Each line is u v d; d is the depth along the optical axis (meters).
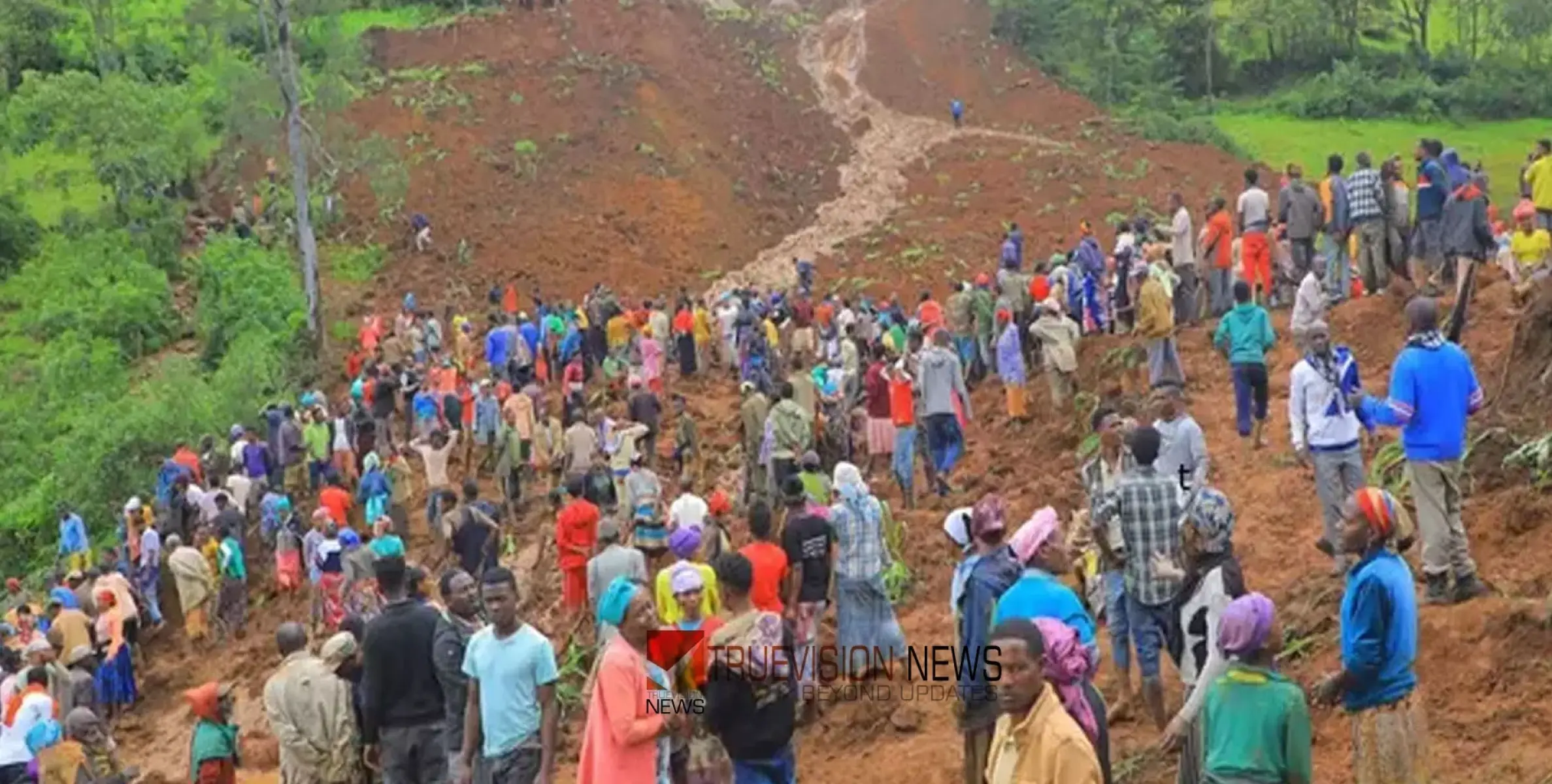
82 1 50.47
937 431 18.83
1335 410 11.66
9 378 35.38
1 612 25.92
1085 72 61.06
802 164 48.78
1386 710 7.32
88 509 28.91
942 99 54.31
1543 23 69.00
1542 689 9.45
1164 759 9.81
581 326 30.28
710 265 41.16
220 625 21.97
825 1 60.25
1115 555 10.00
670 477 23.69
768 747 8.19
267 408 27.66
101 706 19.22
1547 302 13.77
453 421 25.97
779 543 12.85
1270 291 21.48
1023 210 44.44
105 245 38.66
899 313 27.47
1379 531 7.31
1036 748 6.13
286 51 34.44
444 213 41.06
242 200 40.62
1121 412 15.82
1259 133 63.53
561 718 14.08
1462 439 10.51
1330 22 72.06
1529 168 19.39
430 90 45.53
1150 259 21.72
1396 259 19.73
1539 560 11.21
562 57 48.97
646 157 44.44
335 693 9.70
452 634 9.39
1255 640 6.57
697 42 53.47
